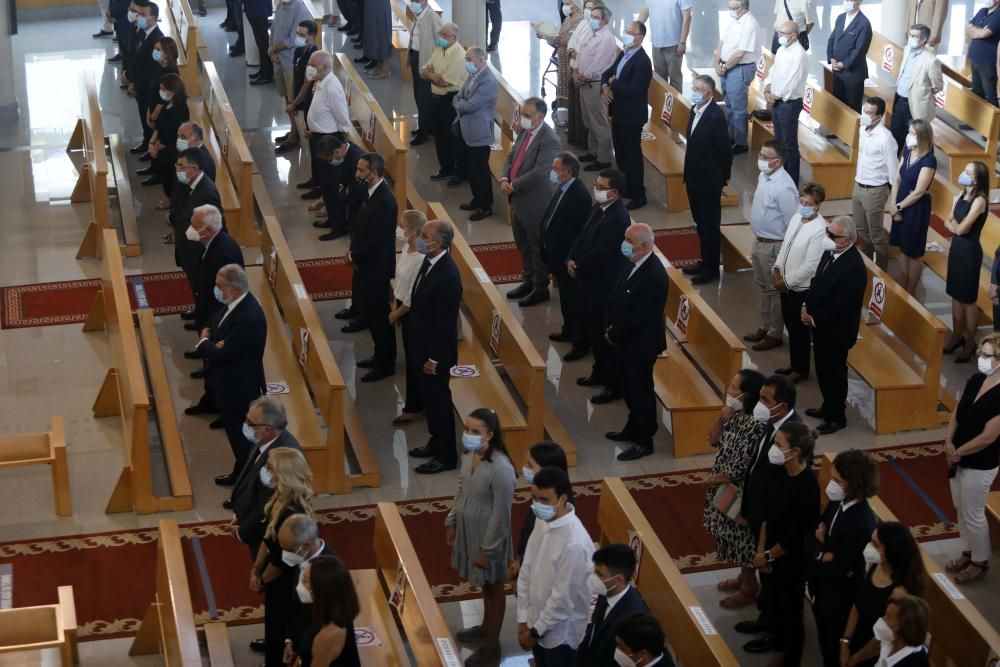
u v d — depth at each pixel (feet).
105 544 43.19
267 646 35.42
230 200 63.98
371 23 82.64
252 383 44.57
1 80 77.00
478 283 52.70
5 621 36.58
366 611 37.65
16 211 67.36
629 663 29.22
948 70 79.97
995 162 70.08
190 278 53.93
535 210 57.16
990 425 40.11
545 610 33.09
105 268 53.78
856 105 73.31
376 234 51.01
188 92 79.56
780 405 37.09
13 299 58.85
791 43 66.95
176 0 88.28
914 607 30.09
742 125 72.95
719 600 41.06
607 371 51.57
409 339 47.09
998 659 33.68
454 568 40.73
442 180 70.69
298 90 72.18
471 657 38.17
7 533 43.68
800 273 49.83
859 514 35.32
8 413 50.42
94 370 53.57
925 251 58.23
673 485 46.83
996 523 43.16
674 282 53.06
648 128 73.15
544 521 33.22
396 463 47.96
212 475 46.85
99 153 63.16
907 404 49.39
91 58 88.12
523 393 47.78
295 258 62.59
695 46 91.66
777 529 35.91
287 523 32.12
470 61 64.03
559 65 77.05
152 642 38.01
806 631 40.04
